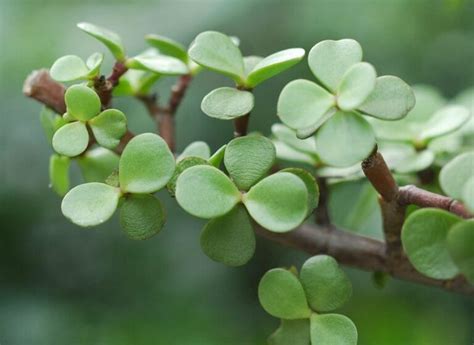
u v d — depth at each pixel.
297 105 0.29
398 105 0.29
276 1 1.05
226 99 0.31
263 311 1.04
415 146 0.38
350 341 0.30
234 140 0.30
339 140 0.29
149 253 1.07
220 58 0.32
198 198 0.29
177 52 0.37
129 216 0.30
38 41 1.12
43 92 0.35
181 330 1.00
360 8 1.04
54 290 1.08
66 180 0.36
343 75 0.30
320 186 0.35
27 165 1.10
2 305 1.05
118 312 1.04
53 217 1.10
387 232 0.33
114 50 0.34
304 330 0.31
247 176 0.30
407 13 1.04
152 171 0.30
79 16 1.13
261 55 1.05
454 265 0.28
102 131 0.31
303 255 1.05
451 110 0.39
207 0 1.09
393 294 0.99
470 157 0.28
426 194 0.31
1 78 1.10
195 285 1.05
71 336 1.00
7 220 1.09
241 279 1.06
